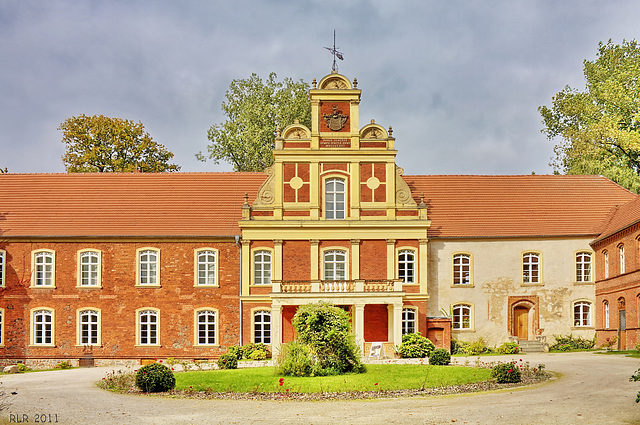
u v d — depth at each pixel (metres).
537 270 48.22
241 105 67.62
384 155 46.84
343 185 46.84
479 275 47.84
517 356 42.81
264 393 28.11
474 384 29.33
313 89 46.97
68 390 30.16
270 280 46.03
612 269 45.25
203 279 46.44
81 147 64.50
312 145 46.72
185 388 29.52
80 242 46.59
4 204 48.66
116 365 45.53
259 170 65.50
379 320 45.19
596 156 57.56
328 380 30.47
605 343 45.44
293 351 32.50
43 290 46.28
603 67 61.88
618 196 51.16
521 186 51.72
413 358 41.59
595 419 22.02
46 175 51.25
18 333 46.06
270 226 45.97
